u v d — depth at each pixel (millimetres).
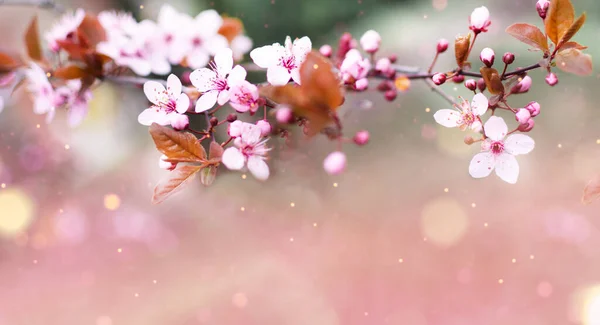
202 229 1764
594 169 1748
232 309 1424
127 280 1553
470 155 1824
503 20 1623
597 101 1708
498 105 593
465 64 605
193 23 696
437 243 1619
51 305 1428
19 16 1805
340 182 1832
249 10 1533
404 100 1714
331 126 586
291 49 597
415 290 1476
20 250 1652
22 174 1830
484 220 1688
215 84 602
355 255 1591
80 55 662
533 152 1842
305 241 1673
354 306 1432
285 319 1387
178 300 1456
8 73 681
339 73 617
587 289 1422
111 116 1890
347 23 1623
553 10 583
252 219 1779
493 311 1396
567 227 1625
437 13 1635
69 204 1799
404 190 1797
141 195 1882
